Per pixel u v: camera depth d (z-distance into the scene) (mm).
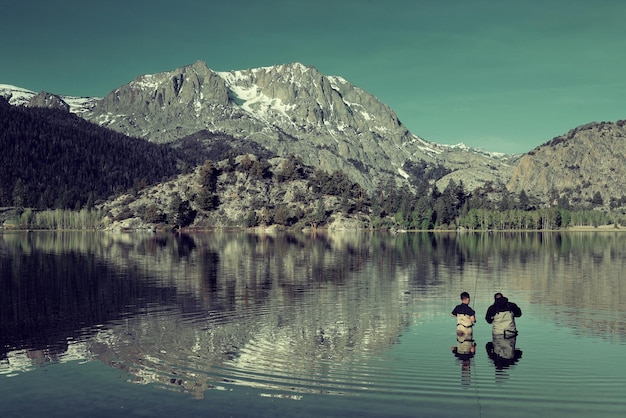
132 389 24469
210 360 28547
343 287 56844
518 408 22172
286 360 28562
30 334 34719
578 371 26578
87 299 48844
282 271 75312
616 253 113438
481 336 33656
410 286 57750
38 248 139375
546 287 56469
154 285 59000
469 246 147250
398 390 24141
